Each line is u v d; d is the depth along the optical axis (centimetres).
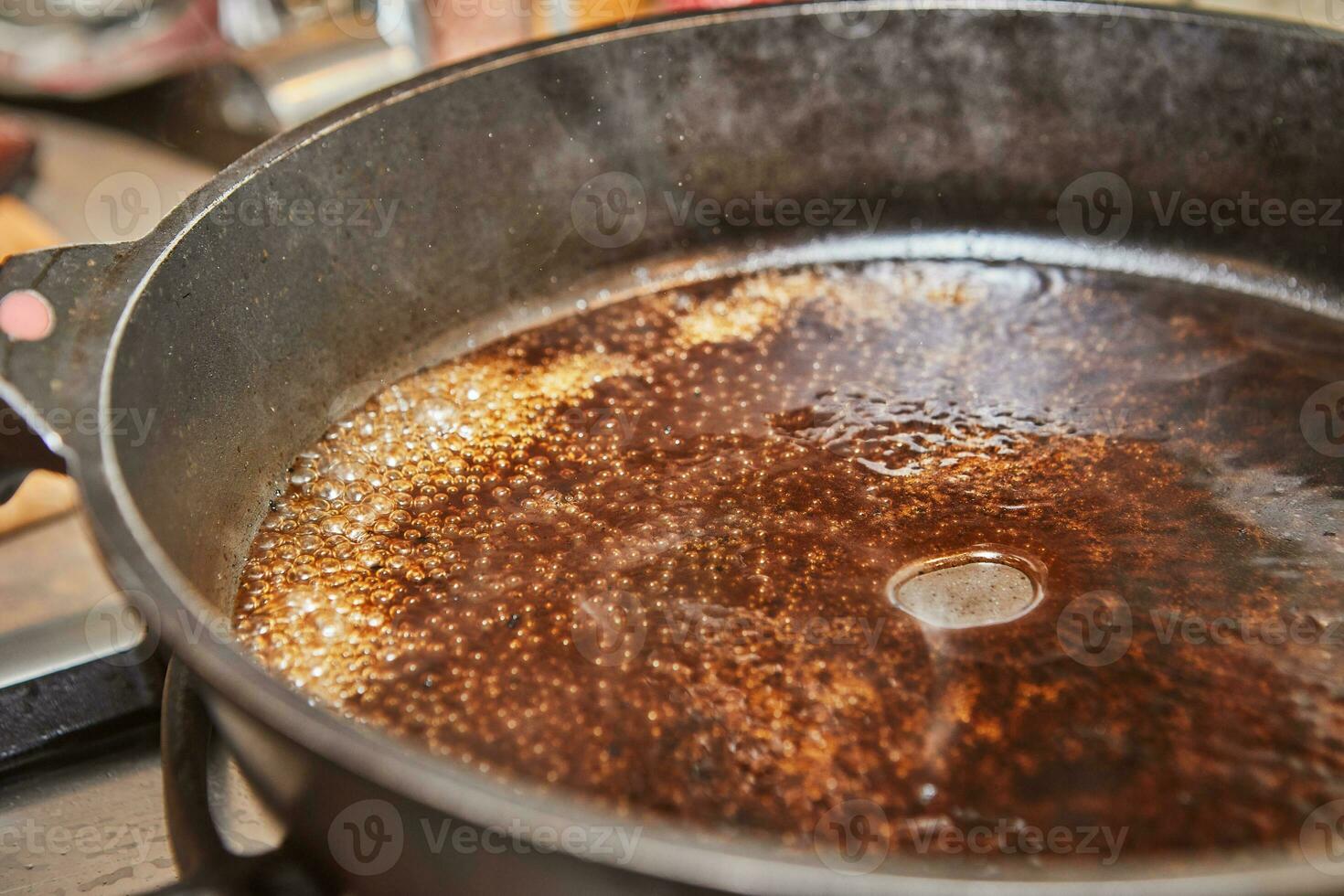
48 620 39
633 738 32
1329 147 43
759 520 38
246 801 33
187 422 34
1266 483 38
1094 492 38
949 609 35
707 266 48
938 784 31
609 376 43
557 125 44
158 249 34
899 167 48
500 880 27
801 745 32
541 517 38
